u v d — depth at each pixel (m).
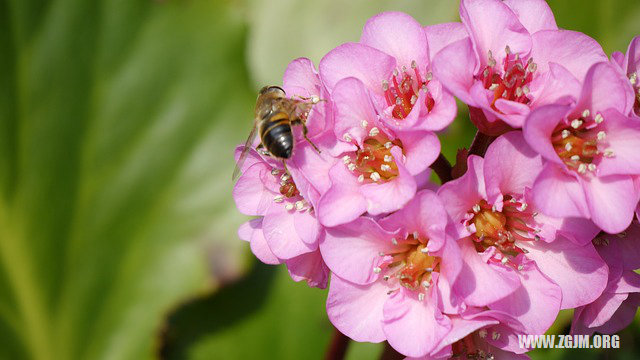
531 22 0.25
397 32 0.25
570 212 0.23
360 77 0.25
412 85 0.25
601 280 0.24
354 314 0.24
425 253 0.24
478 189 0.24
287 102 0.25
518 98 0.24
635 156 0.24
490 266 0.24
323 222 0.24
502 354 0.25
